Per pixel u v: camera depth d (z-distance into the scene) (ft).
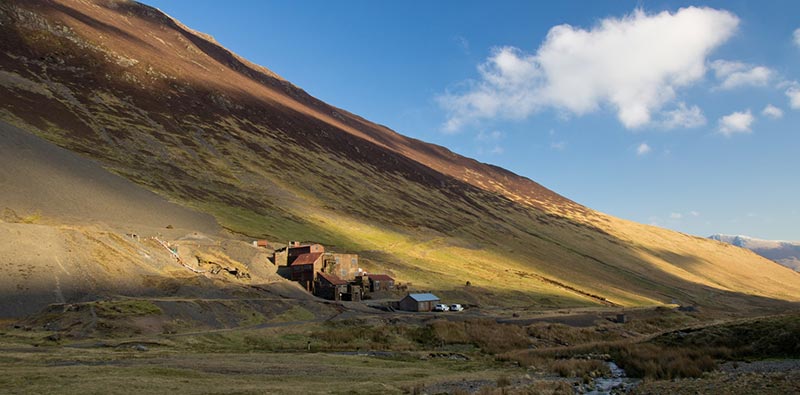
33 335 190.39
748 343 175.83
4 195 373.81
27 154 469.16
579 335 296.51
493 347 252.01
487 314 361.71
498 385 132.77
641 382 139.33
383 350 225.76
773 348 164.76
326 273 424.46
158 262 327.47
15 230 277.85
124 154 618.85
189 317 242.58
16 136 498.69
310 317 298.56
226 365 147.43
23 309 225.35
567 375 159.43
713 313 477.77
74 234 304.71
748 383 120.78
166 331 219.61
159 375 120.78
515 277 612.70
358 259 521.65
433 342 260.01
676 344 190.80
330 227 621.31
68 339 188.96
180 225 461.78
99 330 202.80
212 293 298.97
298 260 424.05
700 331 196.34
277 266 435.53
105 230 357.82
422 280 507.30
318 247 452.76
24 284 240.53
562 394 122.42
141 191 515.50
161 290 286.46
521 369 174.40
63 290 249.96
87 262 282.56
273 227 547.90
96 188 469.57
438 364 184.24
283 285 371.15
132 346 178.81
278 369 146.41
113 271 286.46
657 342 198.80
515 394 117.60
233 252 407.23
